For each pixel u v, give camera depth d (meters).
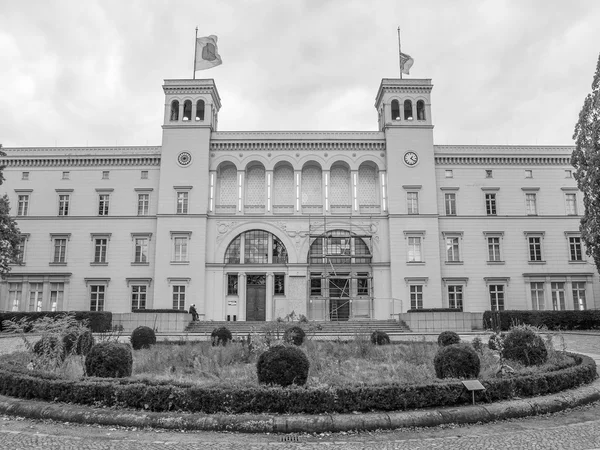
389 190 53.00
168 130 53.81
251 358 21.69
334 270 51.44
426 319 44.22
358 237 52.97
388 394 12.91
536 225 53.56
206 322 47.16
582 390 15.11
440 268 51.81
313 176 55.62
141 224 53.00
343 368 19.19
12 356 19.50
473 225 53.44
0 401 13.85
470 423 12.50
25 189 53.81
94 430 11.84
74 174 54.34
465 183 54.41
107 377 15.13
